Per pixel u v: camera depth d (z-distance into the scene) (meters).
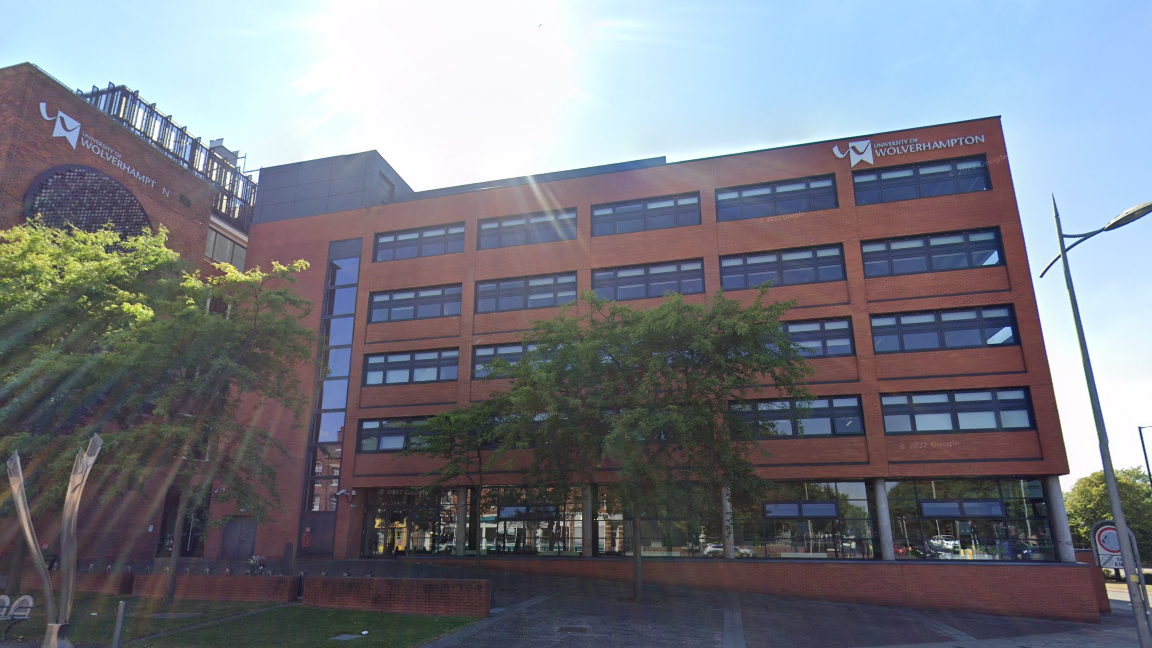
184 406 18.47
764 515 25.69
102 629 15.12
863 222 27.23
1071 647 16.94
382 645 13.70
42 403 16.94
